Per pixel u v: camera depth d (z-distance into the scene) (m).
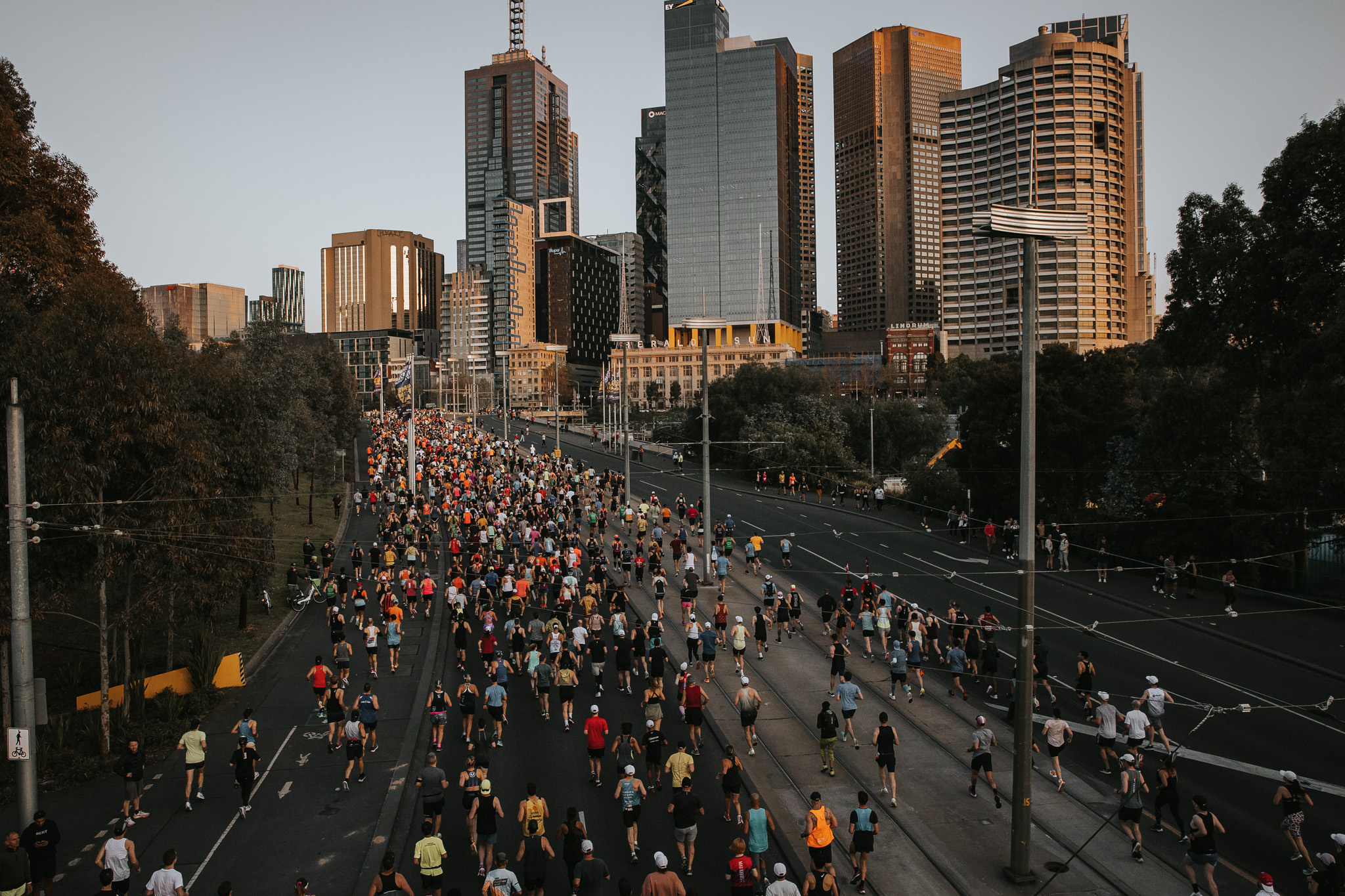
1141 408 55.16
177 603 27.14
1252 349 42.72
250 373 44.66
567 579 31.52
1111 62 176.50
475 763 17.08
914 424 100.69
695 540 49.06
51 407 21.48
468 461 75.19
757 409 94.94
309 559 39.84
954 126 188.00
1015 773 16.12
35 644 30.64
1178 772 20.64
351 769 20.67
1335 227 37.53
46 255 29.22
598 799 19.56
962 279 189.25
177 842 17.95
